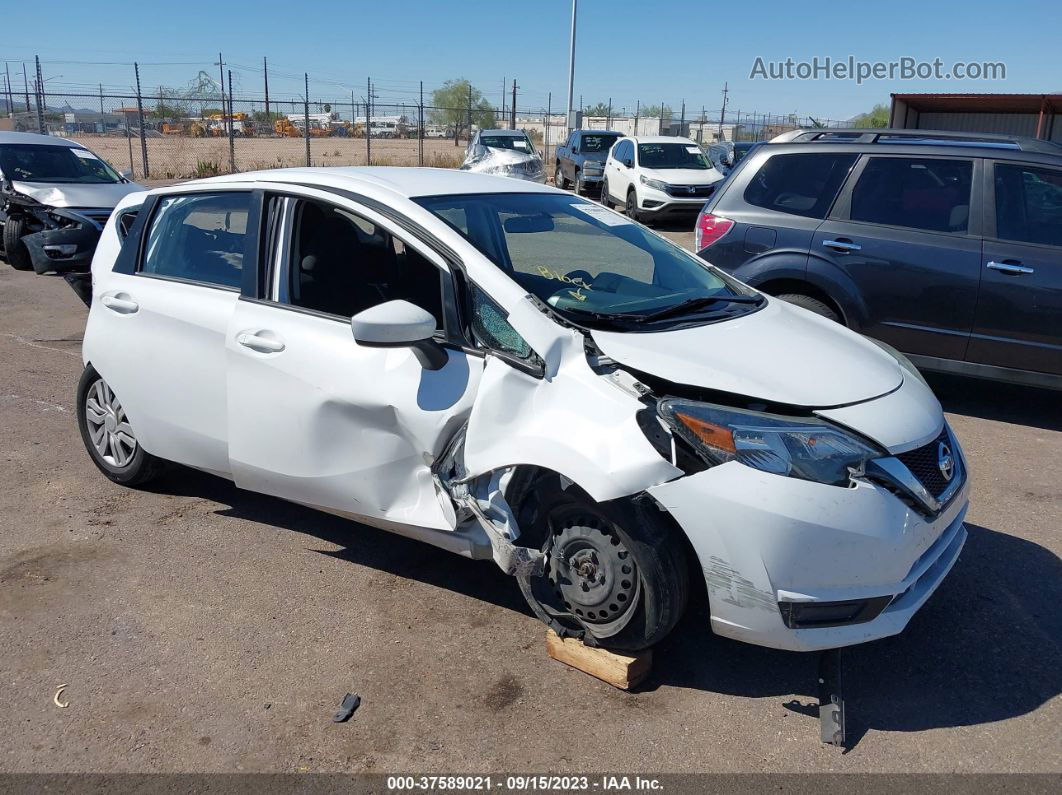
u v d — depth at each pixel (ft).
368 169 13.57
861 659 10.87
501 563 10.21
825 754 9.18
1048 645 11.19
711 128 157.48
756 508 9.20
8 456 17.01
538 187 14.26
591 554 10.28
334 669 10.52
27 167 38.45
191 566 12.92
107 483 15.83
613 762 9.04
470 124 107.96
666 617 9.79
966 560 13.38
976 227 19.11
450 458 10.87
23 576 12.54
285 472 12.22
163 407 13.60
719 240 21.88
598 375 10.00
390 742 9.31
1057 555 13.57
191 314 13.07
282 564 13.03
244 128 129.29
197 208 13.80
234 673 10.42
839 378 10.38
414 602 12.03
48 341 26.12
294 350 11.85
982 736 9.48
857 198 20.38
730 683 10.37
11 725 9.48
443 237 11.32
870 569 9.43
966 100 66.69
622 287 11.88
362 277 12.44
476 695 10.08
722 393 9.84
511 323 10.45
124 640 11.05
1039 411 20.68
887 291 19.84
